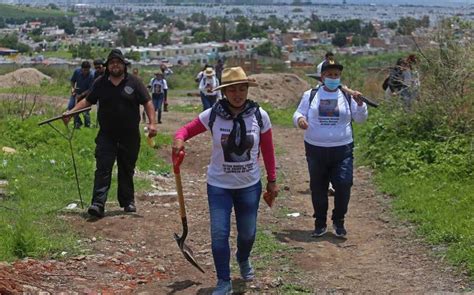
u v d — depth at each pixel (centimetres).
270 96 2656
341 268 709
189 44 7406
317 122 813
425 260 720
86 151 1290
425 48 1312
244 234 636
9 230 747
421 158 1127
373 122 1408
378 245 787
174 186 1115
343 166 809
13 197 916
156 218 868
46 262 691
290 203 996
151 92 2016
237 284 655
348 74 2081
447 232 775
